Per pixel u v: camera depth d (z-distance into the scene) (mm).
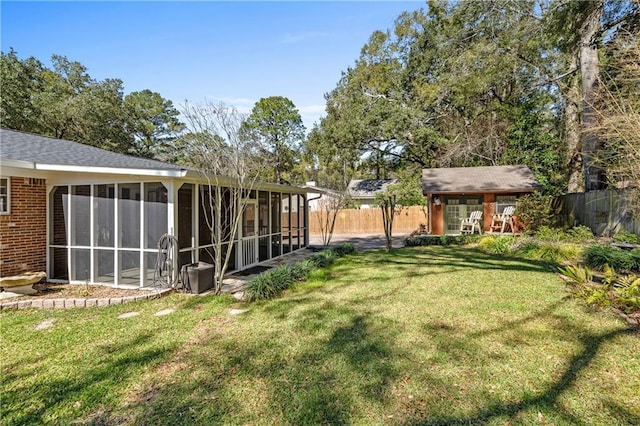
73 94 24688
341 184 25016
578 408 2705
